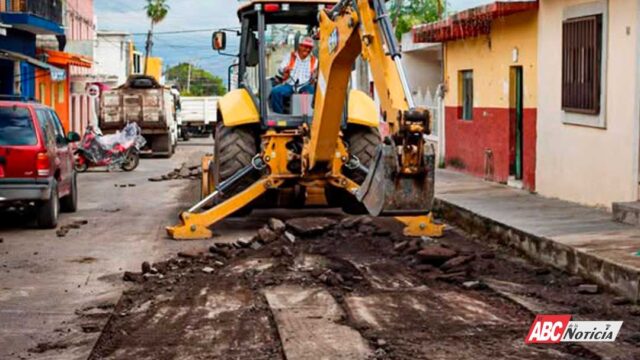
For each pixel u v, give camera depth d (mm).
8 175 14625
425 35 22453
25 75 33812
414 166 9000
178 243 13625
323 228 13531
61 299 10016
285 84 14539
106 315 9266
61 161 16141
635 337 8109
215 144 15273
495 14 17766
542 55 16672
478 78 20562
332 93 11977
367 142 14672
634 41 13227
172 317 9094
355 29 10516
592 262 10266
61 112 44031
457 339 8070
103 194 21219
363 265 11492
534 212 14281
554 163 16250
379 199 9172
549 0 16234
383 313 9016
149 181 25031
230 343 8133
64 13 43719
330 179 14211
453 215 15477
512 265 11602
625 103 13555
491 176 19797
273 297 9766
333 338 8102
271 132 14242
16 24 30266
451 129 22828
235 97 14883
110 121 36844
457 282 10516
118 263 12078
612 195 14078
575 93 15141
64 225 15633
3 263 12117
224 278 10898
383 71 9555
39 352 8000
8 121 14781
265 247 12859
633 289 9422
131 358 7746
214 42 15805
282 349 7809
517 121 18719
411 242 12594
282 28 14773
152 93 36875
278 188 14406
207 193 16594
